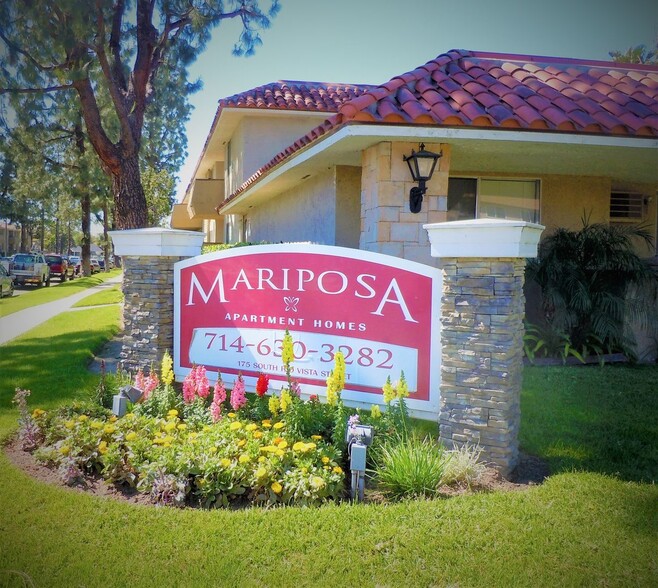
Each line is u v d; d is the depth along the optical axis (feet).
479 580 11.19
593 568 11.50
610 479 15.40
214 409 17.56
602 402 23.29
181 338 23.40
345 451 16.30
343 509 13.70
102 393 21.27
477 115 23.34
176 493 14.19
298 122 56.03
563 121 23.79
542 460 17.30
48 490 14.75
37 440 17.74
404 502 14.17
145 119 67.46
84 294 80.64
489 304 15.80
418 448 15.48
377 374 18.75
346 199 33.40
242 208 61.77
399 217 25.49
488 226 15.42
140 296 23.94
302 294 20.34
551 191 34.78
